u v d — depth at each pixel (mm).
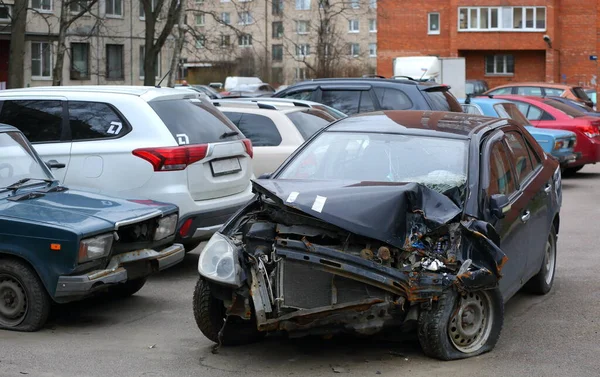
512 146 7531
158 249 7621
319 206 5668
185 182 8695
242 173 9516
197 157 8773
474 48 54219
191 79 62594
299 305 5699
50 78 43500
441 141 6824
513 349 6434
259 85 45469
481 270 5863
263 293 5695
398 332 6609
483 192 6301
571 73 53625
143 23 47938
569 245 11062
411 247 5762
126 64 47219
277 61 79562
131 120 8797
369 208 5727
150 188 8633
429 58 34500
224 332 6414
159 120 8797
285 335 6785
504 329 7043
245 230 6086
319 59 46500
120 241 7418
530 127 17500
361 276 5566
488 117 7793
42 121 9000
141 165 8641
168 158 8594
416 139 6910
